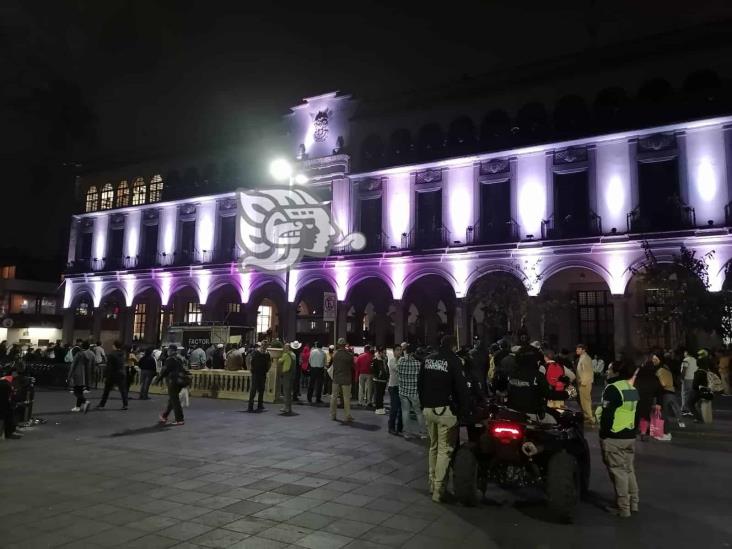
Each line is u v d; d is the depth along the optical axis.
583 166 24.47
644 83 23.91
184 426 11.70
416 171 28.78
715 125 21.97
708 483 7.51
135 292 37.56
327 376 18.16
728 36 22.55
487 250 25.66
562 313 25.98
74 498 6.35
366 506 6.23
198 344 25.95
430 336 30.38
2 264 47.06
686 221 21.86
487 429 6.45
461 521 5.78
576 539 5.28
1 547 4.83
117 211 39.66
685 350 17.14
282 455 8.84
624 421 6.10
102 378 20.16
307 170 32.06
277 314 39.38
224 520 5.65
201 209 36.09
